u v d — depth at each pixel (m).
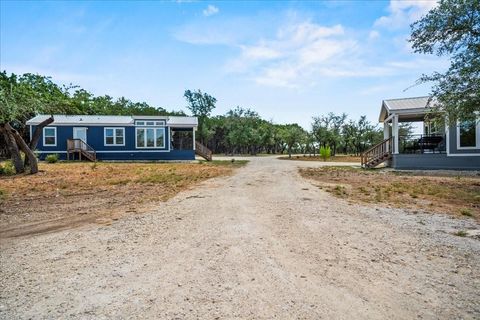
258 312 2.45
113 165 20.31
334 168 18.92
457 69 10.91
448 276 3.17
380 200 7.60
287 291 2.82
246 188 9.62
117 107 54.44
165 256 3.77
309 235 4.59
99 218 5.85
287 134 50.09
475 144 16.59
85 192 9.04
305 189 9.46
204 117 58.00
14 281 3.12
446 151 17.23
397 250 3.95
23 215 6.18
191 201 7.36
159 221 5.48
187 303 2.62
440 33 11.19
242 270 3.30
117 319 2.38
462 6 10.43
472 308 2.53
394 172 15.80
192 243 4.24
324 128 44.16
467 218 5.74
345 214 6.01
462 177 13.15
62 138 25.70
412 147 19.50
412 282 3.02
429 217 5.80
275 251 3.90
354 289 2.87
